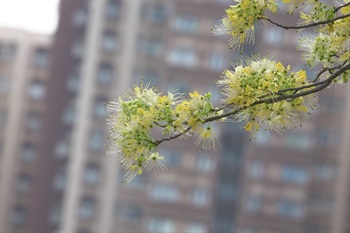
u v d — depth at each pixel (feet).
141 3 207.21
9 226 248.73
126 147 16.07
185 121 16.05
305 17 16.79
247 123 16.19
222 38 203.00
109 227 202.39
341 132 203.92
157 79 206.08
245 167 200.23
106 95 206.18
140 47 206.59
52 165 228.63
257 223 201.67
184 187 199.82
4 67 250.78
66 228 204.44
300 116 16.30
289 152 202.49
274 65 16.39
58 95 229.04
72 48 229.66
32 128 251.19
